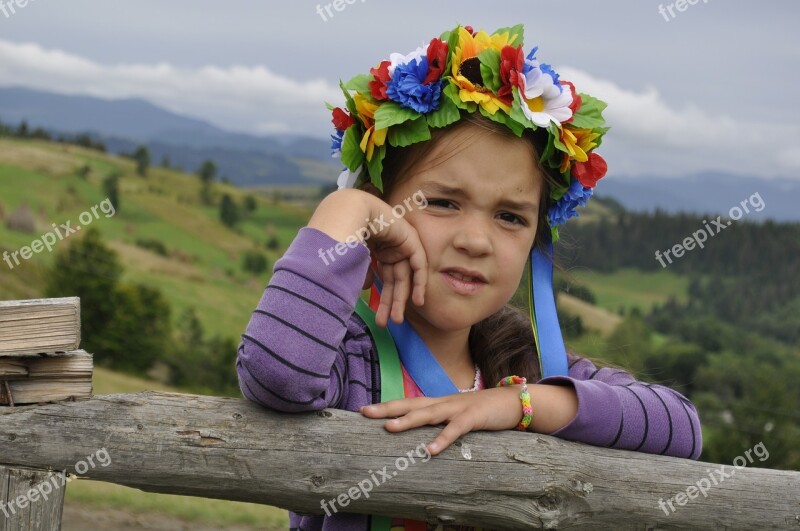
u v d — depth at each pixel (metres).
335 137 1.79
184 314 54.88
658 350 50.69
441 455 1.49
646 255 106.31
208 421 1.41
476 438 1.53
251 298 70.81
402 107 1.58
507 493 1.50
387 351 1.67
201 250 83.94
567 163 1.69
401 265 1.57
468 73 1.60
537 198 1.67
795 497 1.66
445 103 1.58
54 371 1.38
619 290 96.88
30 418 1.36
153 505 9.34
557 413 1.59
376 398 1.62
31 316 1.33
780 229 106.81
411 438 1.49
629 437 1.62
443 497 1.49
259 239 95.56
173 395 1.43
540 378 1.85
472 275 1.59
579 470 1.55
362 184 1.74
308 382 1.39
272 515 9.70
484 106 1.55
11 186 79.31
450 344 1.77
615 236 107.94
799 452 31.91
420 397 1.56
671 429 1.65
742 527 1.63
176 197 97.94
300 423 1.45
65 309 1.35
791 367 64.62
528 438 1.56
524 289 2.04
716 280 98.38
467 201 1.58
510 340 1.88
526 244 1.65
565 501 1.53
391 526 1.60
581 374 1.83
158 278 67.50
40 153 93.44
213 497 1.44
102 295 44.56
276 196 122.31
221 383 46.66
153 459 1.38
